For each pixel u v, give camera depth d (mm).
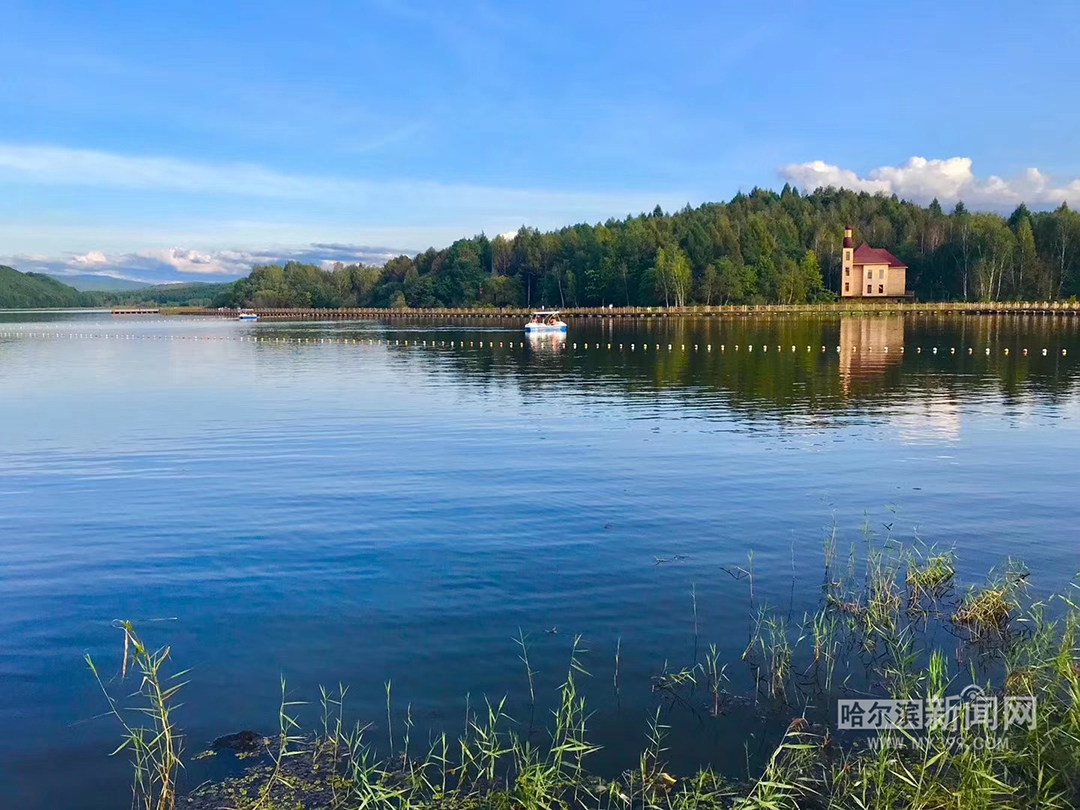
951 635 9055
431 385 34500
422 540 12531
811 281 125125
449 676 8227
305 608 9945
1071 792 6297
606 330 81750
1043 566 11078
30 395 31453
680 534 12695
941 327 75812
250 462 18391
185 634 9258
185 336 80500
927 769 6668
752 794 6297
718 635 9109
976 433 21203
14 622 9625
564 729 7262
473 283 148625
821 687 8000
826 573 10961
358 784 6527
